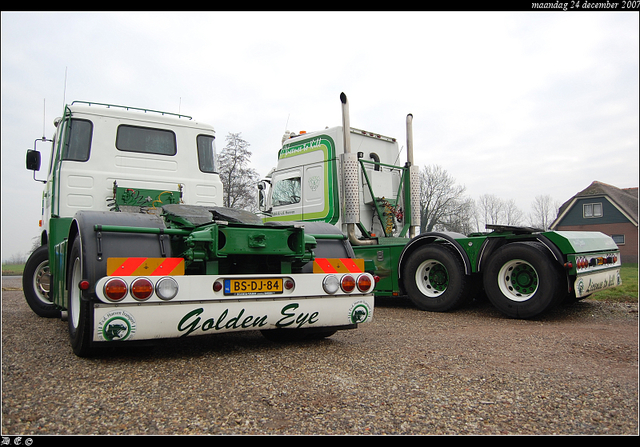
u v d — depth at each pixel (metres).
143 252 3.52
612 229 35.03
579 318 6.36
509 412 2.57
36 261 6.42
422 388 2.98
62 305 4.51
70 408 2.53
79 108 5.43
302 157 9.04
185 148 5.97
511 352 4.08
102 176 5.43
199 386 2.96
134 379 3.08
